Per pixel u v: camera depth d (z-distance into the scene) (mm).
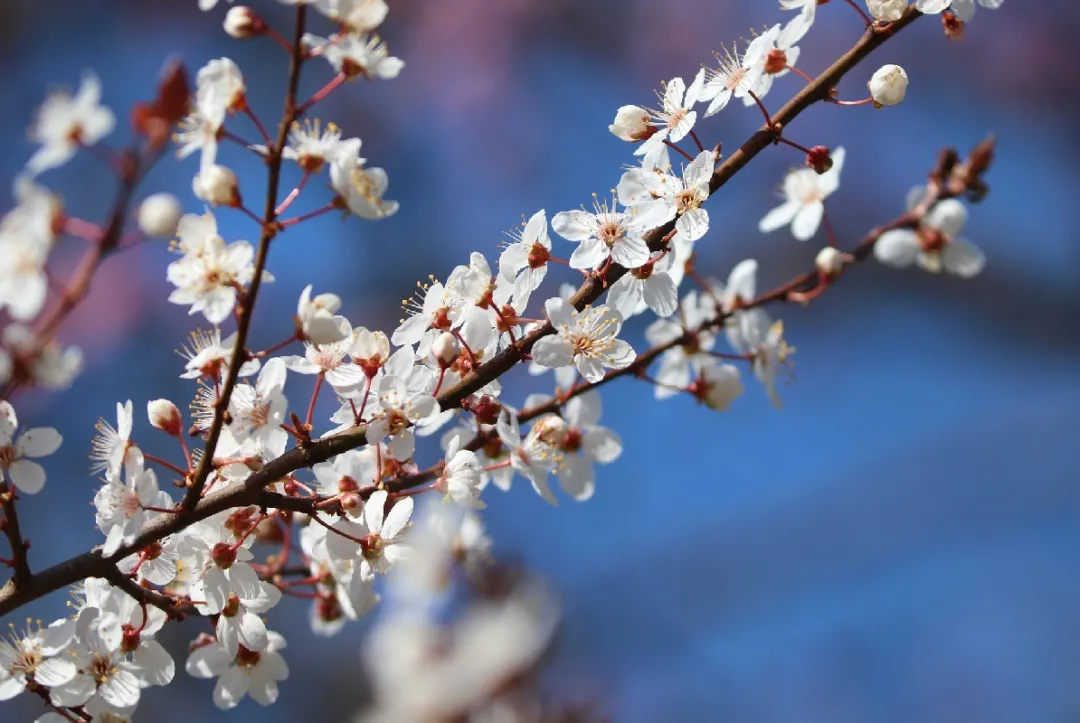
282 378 806
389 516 803
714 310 892
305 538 845
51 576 792
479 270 813
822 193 906
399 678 1082
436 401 802
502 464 836
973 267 928
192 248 790
